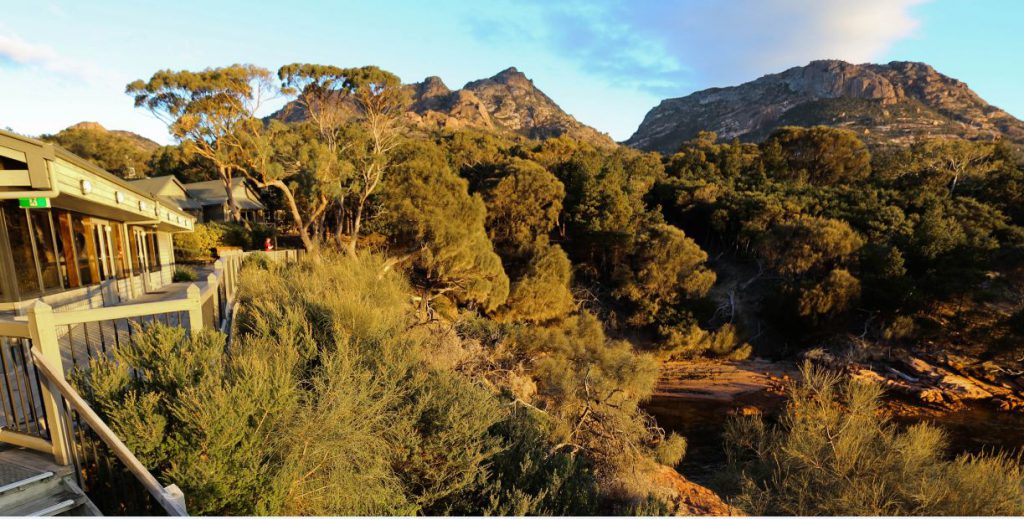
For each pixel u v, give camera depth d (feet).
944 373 63.67
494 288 59.06
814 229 78.13
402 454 16.03
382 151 64.90
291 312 21.13
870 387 31.81
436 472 16.17
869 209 93.30
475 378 33.37
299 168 60.23
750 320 79.66
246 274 33.19
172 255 51.80
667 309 73.61
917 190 105.60
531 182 84.89
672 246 75.36
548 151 144.77
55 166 17.43
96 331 21.81
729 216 105.19
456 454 16.52
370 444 14.42
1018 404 58.39
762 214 96.12
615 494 25.67
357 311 23.07
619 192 97.25
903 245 78.38
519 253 78.84
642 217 95.81
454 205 54.44
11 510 9.08
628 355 38.93
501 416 22.29
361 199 61.21
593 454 30.45
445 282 56.03
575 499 19.65
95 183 22.77
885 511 24.47
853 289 70.28
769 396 61.93
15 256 21.08
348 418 13.46
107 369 11.21
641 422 35.91
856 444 27.40
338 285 29.50
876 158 162.91
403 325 30.01
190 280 50.80
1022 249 70.85
